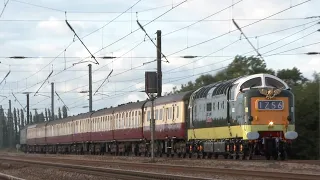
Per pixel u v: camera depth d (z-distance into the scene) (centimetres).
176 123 6353
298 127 7556
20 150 15512
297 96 7912
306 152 7394
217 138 5422
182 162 5334
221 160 5012
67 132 10594
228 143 5209
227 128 5172
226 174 3638
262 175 3306
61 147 11175
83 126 9756
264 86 4853
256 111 4791
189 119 6103
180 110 6266
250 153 4878
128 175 3900
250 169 4025
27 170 5444
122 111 8081
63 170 4928
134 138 7619
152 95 5997
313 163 4191
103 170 4528
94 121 9244
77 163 6266
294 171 3706
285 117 4831
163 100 6781
